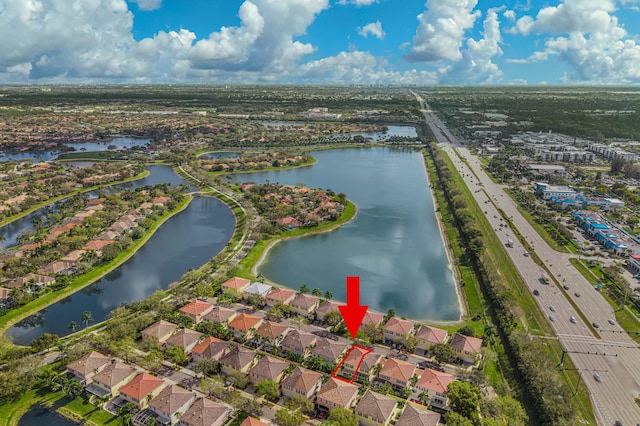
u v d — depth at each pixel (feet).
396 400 493.77
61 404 506.89
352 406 502.38
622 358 587.68
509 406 477.77
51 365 574.97
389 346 627.87
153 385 518.37
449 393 490.49
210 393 523.70
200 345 596.29
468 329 634.43
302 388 510.99
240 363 556.92
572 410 471.62
